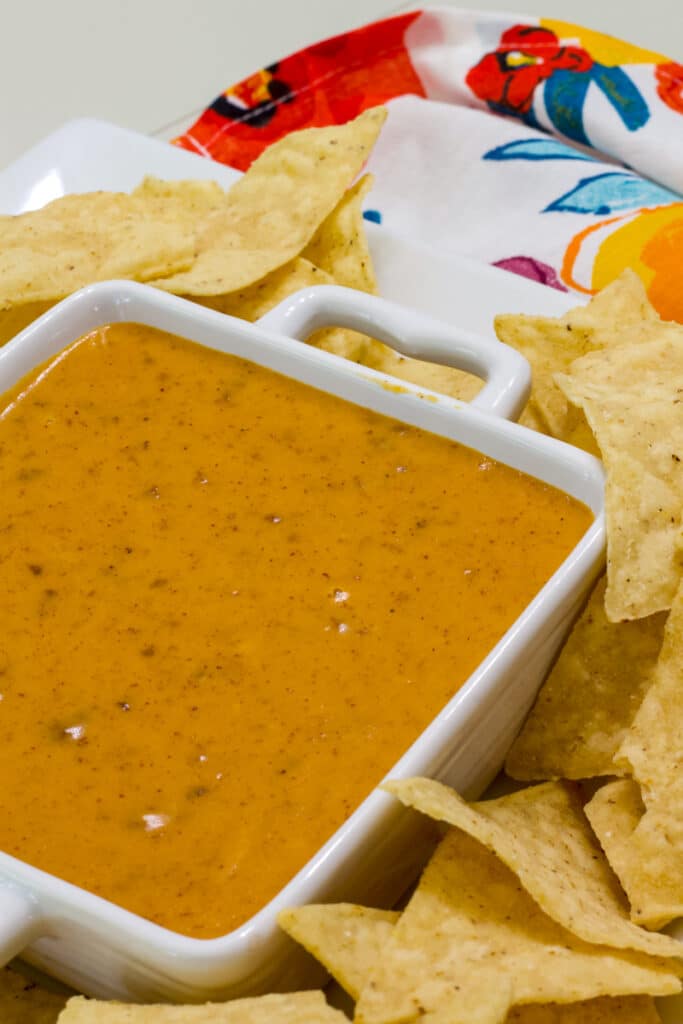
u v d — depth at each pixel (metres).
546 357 0.69
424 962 0.57
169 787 0.60
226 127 0.88
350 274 0.73
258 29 0.99
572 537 0.64
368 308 0.69
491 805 0.62
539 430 0.69
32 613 0.63
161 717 0.61
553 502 0.65
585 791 0.64
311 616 0.63
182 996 0.59
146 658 0.62
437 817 0.58
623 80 0.87
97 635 0.63
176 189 0.75
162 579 0.64
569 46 0.88
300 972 0.60
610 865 0.61
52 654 0.63
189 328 0.69
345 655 0.62
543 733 0.64
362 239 0.73
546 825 0.62
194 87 0.96
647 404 0.65
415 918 0.58
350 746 0.60
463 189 0.85
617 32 0.95
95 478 0.66
